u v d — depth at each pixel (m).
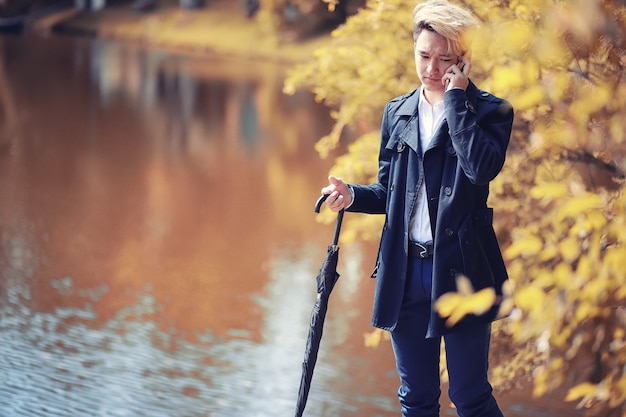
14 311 9.70
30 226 13.95
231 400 7.53
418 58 3.44
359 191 3.64
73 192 16.75
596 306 2.78
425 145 3.48
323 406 7.59
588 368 6.10
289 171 19.86
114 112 28.41
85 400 7.22
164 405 7.27
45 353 8.36
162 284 11.21
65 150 21.41
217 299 10.72
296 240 13.90
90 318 9.63
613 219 2.87
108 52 49.56
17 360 8.10
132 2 66.31
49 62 42.22
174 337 9.20
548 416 7.30
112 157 20.80
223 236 13.95
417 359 3.59
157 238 13.64
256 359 8.70
